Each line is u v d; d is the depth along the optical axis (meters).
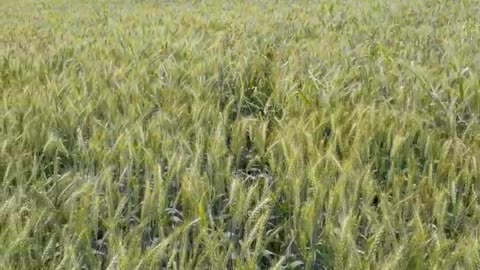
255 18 8.98
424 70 4.45
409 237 2.24
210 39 6.69
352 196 2.52
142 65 5.19
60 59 5.77
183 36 7.16
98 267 2.19
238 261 2.10
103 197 2.68
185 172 2.86
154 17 10.32
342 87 4.24
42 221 2.43
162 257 2.26
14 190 2.75
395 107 3.76
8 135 3.28
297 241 2.45
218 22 8.76
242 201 2.51
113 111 3.84
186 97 4.20
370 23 8.45
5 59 5.38
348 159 2.87
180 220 2.59
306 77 4.56
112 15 11.77
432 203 2.52
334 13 9.58
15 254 2.23
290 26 7.97
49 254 2.23
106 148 3.14
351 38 6.75
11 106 3.80
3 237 2.21
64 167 3.29
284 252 2.49
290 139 3.04
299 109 3.76
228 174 2.88
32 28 9.70
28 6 17.72
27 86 4.21
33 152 3.27
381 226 2.21
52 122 3.61
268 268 2.47
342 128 3.32
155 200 2.55
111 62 5.09
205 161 3.29
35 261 2.18
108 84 4.61
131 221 2.74
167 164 3.16
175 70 4.86
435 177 2.78
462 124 3.73
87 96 4.21
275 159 3.11
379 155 3.13
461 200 2.51
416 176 2.86
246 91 4.67
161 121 3.53
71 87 4.35
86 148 3.18
